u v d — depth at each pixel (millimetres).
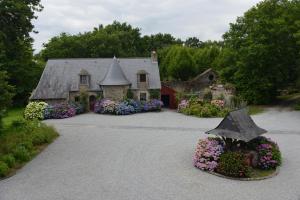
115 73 42500
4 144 21188
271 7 44219
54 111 35844
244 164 17344
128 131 28016
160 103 41969
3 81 21281
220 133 18906
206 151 18688
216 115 36438
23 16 29938
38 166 19094
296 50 43250
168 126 30297
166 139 25016
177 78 64625
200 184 16484
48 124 31406
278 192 15562
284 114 36188
